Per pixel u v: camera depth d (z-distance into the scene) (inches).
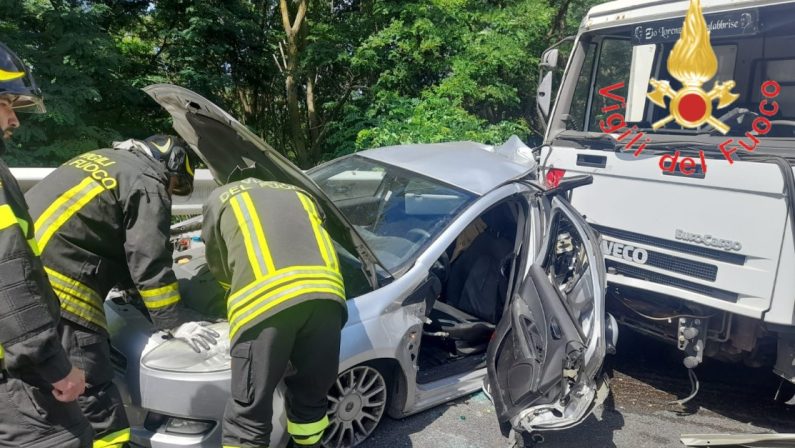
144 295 90.0
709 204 126.1
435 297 122.3
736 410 143.1
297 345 85.7
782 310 115.6
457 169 142.7
